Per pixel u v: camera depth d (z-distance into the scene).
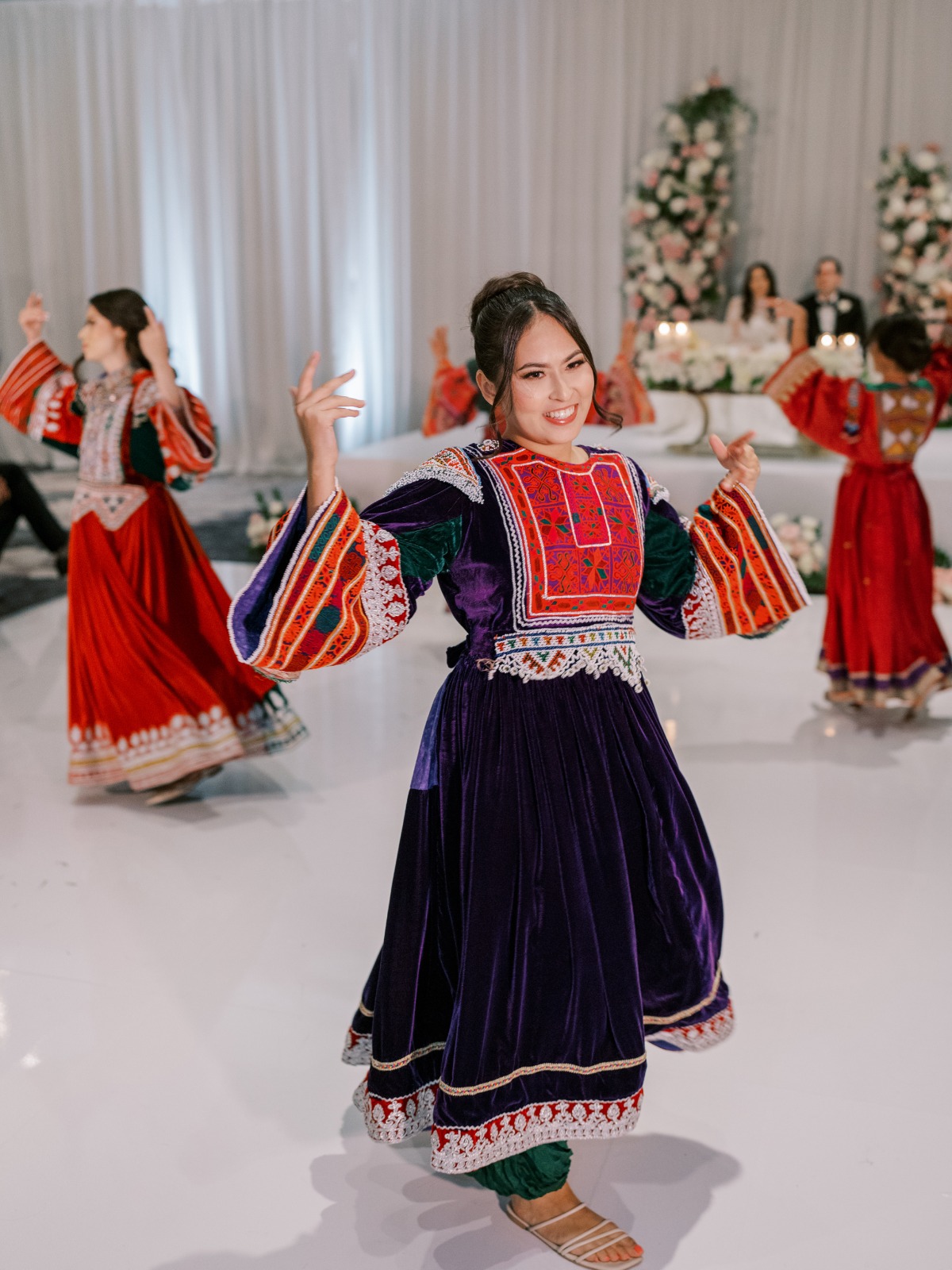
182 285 9.09
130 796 3.61
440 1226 1.89
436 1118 1.71
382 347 8.88
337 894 2.97
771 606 1.92
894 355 3.72
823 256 8.06
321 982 2.58
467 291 8.61
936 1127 2.10
